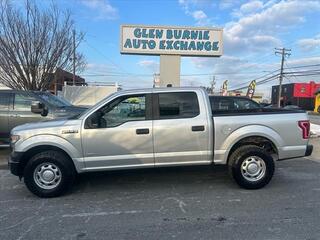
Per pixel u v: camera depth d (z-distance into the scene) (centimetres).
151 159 648
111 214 551
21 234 478
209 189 674
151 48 1980
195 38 1983
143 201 611
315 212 547
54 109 1008
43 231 488
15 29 1831
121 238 461
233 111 741
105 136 638
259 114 673
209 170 808
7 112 1002
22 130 644
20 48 1855
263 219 520
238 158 654
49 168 637
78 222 520
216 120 656
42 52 1897
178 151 652
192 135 649
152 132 643
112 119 647
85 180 743
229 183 711
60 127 638
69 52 2030
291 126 670
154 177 759
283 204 585
